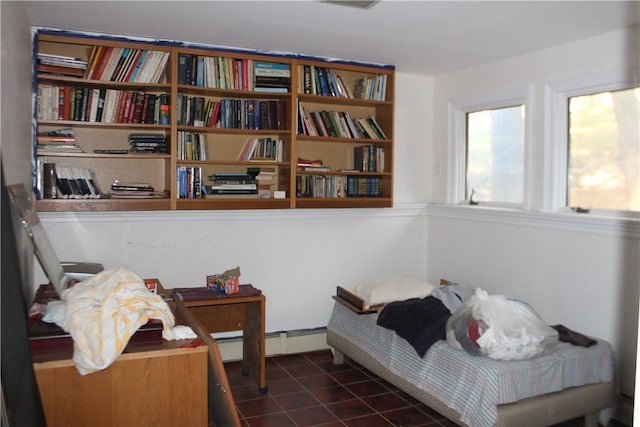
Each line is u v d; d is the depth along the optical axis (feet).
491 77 13.66
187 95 12.91
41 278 10.96
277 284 13.99
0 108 6.68
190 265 12.99
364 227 14.96
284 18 10.23
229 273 11.46
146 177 12.74
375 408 11.00
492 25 10.45
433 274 15.60
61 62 11.13
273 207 13.00
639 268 10.02
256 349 11.85
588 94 11.43
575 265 11.28
